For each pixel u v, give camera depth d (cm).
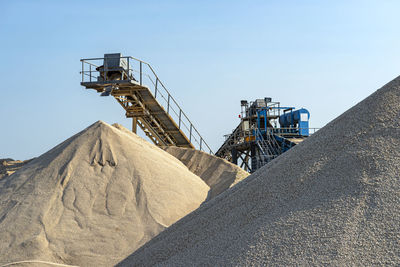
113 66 2652
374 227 746
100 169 1759
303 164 997
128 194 1675
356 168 889
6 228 1499
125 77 2706
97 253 1428
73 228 1514
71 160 1777
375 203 792
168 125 3047
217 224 995
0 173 2495
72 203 1606
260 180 1053
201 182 2066
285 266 737
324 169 942
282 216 870
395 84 1072
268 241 813
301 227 811
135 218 1582
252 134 3638
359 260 696
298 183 946
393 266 666
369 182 841
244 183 1138
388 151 895
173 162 2098
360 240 732
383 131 953
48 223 1518
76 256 1409
